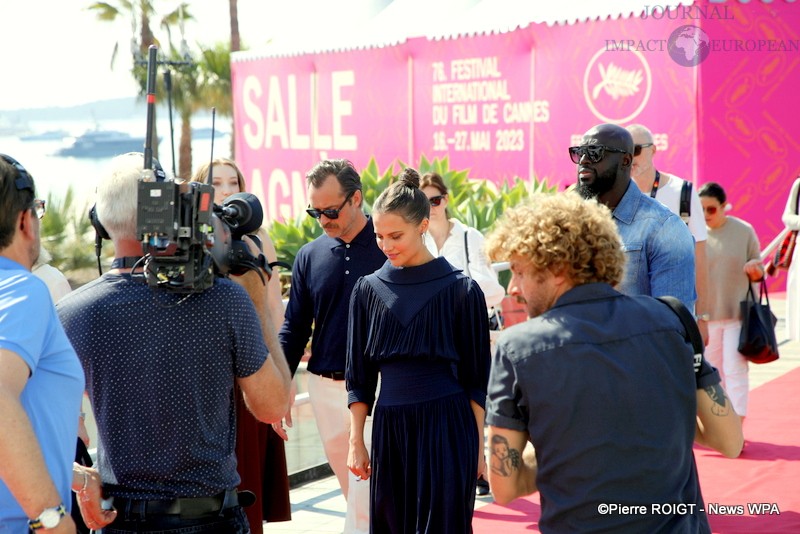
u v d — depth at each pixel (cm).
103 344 258
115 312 259
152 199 242
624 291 397
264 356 267
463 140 1370
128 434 259
